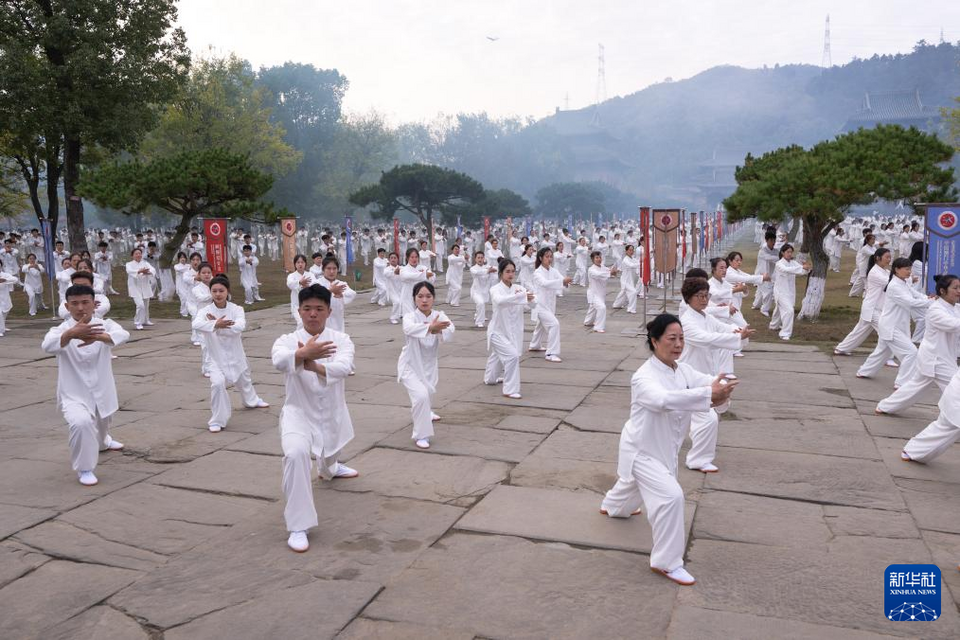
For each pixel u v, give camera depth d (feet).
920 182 48.47
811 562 14.94
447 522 17.12
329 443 18.48
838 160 48.47
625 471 15.10
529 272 67.26
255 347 43.68
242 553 15.55
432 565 14.89
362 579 14.32
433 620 12.76
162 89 87.25
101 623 12.80
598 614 12.91
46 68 77.00
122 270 111.86
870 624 12.53
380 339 46.37
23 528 16.98
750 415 26.73
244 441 24.17
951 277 23.90
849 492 19.01
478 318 51.83
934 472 20.52
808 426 25.27
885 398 28.84
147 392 31.86
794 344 41.75
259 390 32.30
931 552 15.42
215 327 24.75
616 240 98.37
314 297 17.70
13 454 23.08
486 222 118.73
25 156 99.86
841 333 45.03
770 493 18.95
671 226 45.14
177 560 15.24
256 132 169.68
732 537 16.22
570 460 21.76
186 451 23.08
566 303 65.98
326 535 16.42
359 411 27.89
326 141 255.70
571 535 16.31
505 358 29.66
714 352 26.78
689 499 18.57
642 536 16.28
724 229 187.11
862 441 23.49
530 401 29.30
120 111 82.07
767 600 13.39
